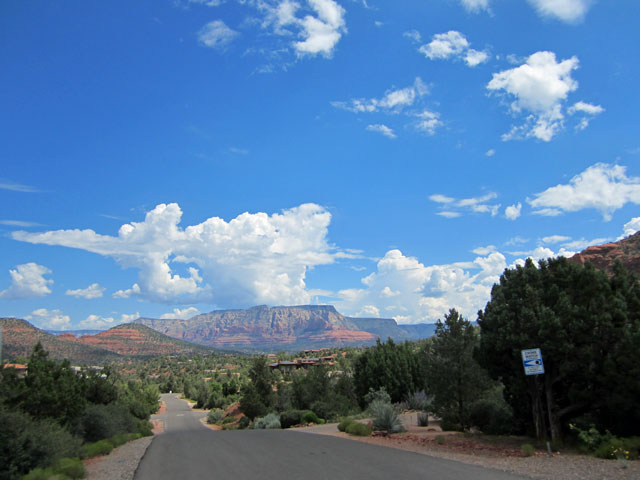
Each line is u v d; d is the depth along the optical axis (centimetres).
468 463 1088
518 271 1477
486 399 2094
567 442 1331
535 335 1312
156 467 1268
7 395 1758
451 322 2067
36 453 1252
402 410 3161
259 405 5078
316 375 4062
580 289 1355
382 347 4194
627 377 1166
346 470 1047
